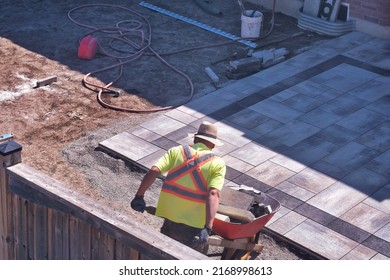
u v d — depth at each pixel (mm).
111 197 14188
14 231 8836
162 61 20406
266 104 18016
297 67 20141
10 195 8648
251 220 10695
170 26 23031
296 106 17938
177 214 9398
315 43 21812
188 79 19281
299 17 23094
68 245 8141
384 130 16922
